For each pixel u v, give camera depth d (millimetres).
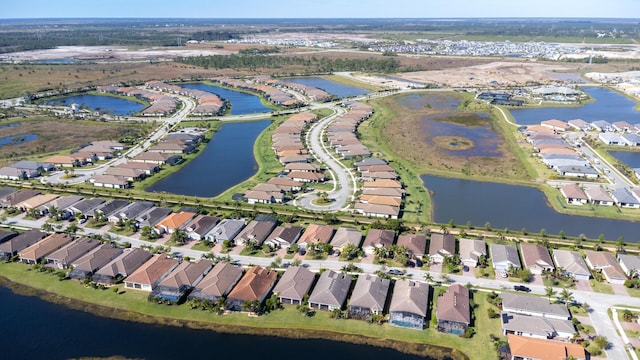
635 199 139000
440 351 80500
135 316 89062
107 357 78938
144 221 123562
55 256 106062
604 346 79812
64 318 88750
